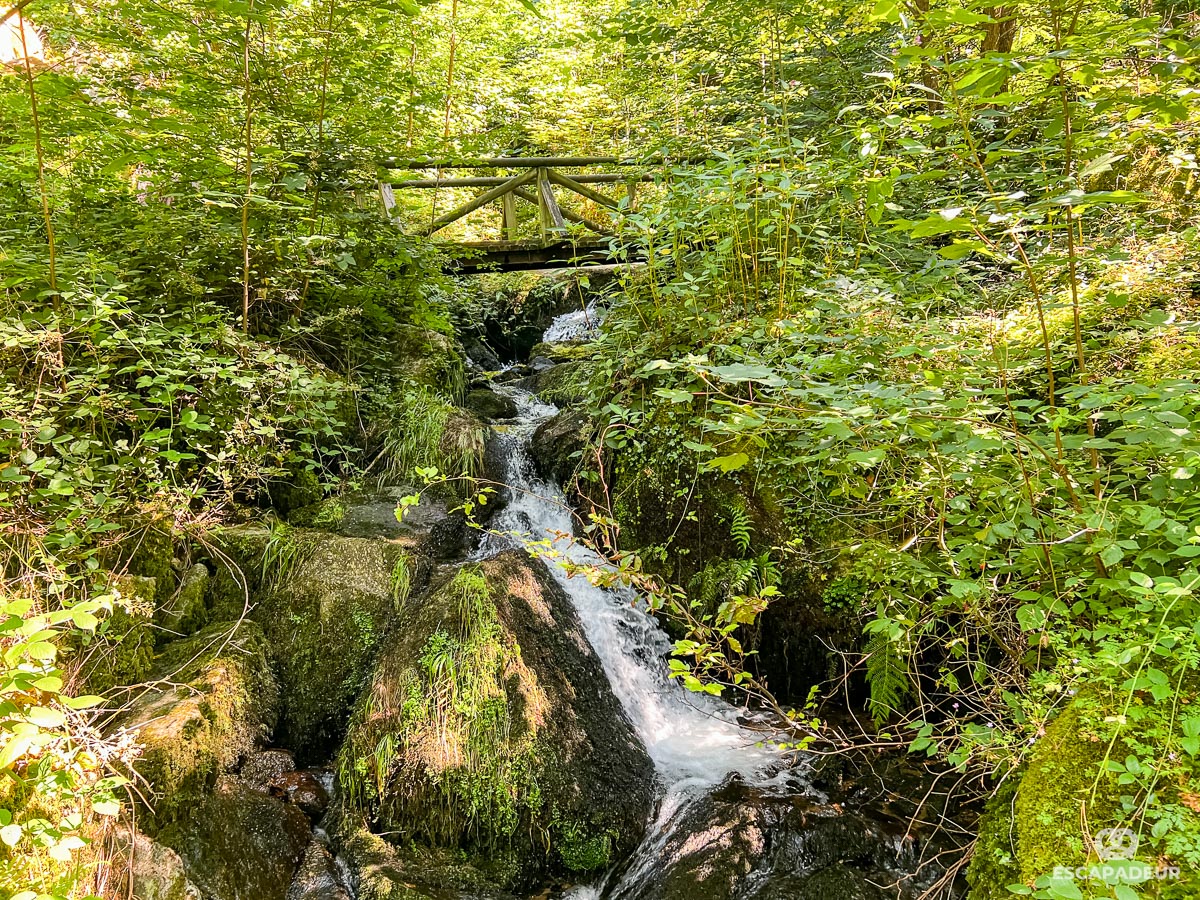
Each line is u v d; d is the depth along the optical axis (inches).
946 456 81.4
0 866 69.3
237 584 140.7
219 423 142.7
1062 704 76.3
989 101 63.6
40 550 99.1
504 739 120.2
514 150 417.4
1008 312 130.1
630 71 236.2
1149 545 71.7
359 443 188.5
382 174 197.5
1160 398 64.9
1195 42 65.6
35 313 124.3
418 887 106.2
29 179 157.3
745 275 171.0
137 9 138.0
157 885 86.7
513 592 140.8
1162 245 116.9
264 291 171.5
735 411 71.5
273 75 166.2
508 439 202.4
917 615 105.6
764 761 134.0
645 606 162.7
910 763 121.4
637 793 126.6
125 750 86.5
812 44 218.7
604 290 200.1
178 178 177.0
